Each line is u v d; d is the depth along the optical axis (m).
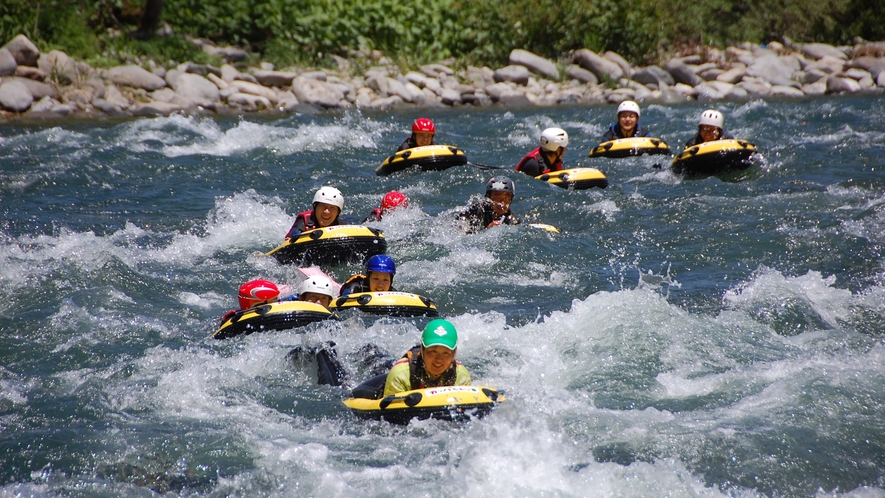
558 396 25.55
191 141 66.06
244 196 50.69
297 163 59.81
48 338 30.00
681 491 20.33
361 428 23.67
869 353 28.39
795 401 24.70
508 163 62.47
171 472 21.38
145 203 49.53
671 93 101.62
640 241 41.97
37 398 25.41
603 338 29.52
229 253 41.25
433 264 38.72
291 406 25.30
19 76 82.06
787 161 58.09
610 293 32.56
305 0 104.12
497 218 44.00
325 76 96.31
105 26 96.56
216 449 22.36
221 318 32.81
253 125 69.62
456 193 51.28
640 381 26.59
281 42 101.19
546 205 47.94
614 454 22.02
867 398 24.84
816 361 27.66
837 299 33.75
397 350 29.41
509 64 107.94
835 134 69.38
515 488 20.41
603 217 45.94
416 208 46.72
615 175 56.62
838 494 20.45
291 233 40.75
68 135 66.94
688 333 29.88
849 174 54.38
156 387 26.34
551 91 102.81
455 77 102.88
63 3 91.00
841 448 22.30
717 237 41.97
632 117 63.22
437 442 22.50
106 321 31.72
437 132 76.44
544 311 33.41
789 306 32.69
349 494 20.27
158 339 30.31
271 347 29.11
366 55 104.69
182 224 45.50
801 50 122.38
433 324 24.31
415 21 108.50
